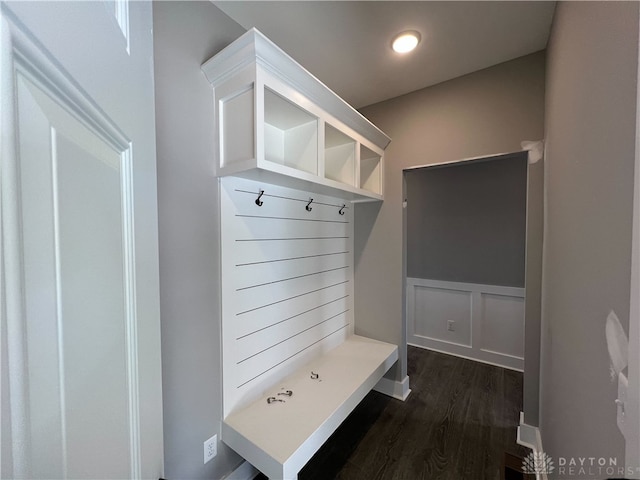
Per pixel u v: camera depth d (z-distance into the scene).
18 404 0.26
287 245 1.67
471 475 1.49
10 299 0.25
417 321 3.36
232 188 1.33
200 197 1.21
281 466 1.06
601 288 0.61
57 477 0.31
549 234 1.41
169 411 1.10
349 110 1.60
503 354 2.84
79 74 0.36
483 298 2.95
